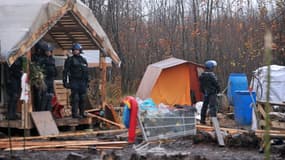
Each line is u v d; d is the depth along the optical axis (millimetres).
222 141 9836
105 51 14359
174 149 9633
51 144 10016
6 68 11977
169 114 10750
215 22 31906
